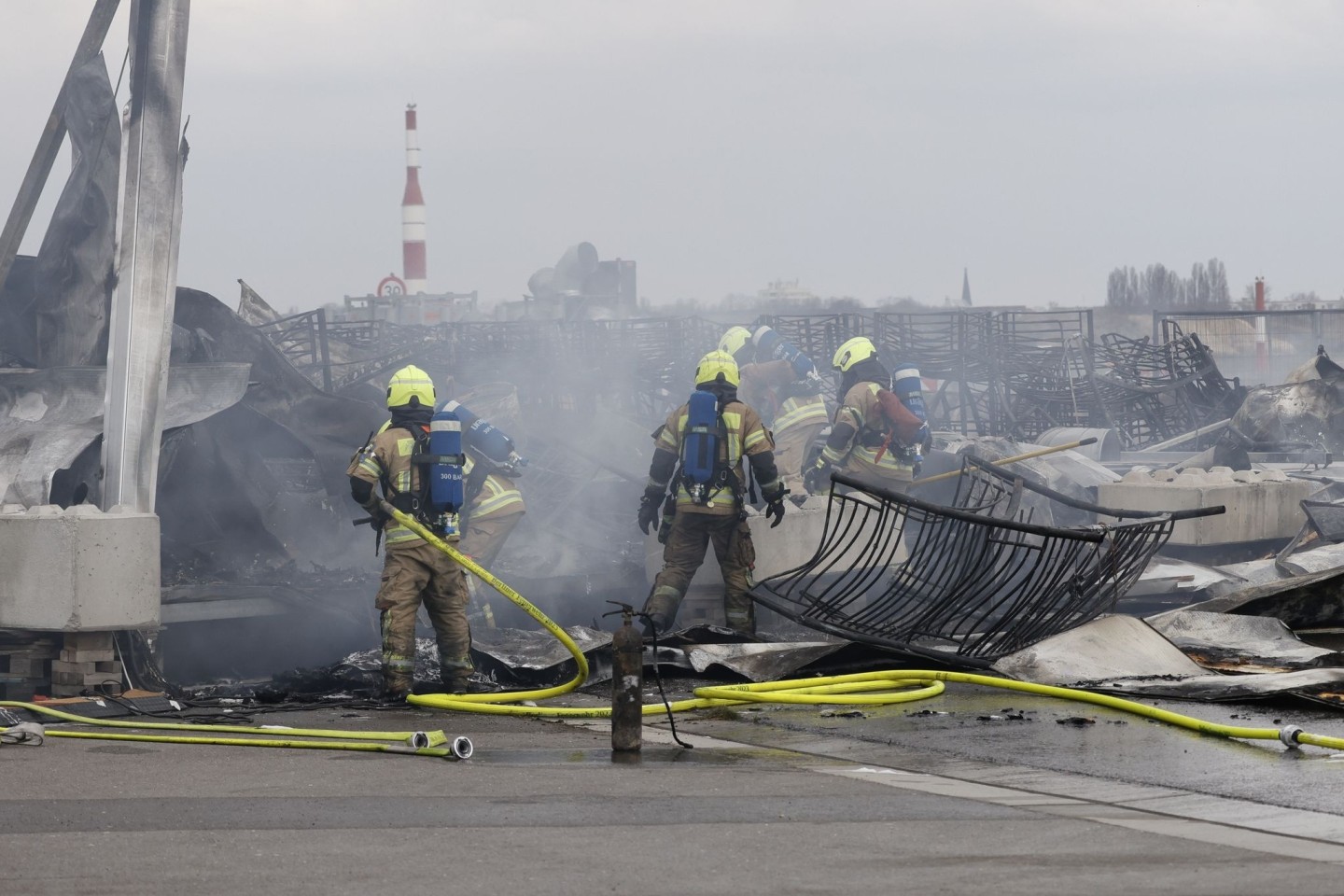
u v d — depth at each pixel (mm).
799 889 8078
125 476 18562
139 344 18906
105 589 17047
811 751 13078
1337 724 13922
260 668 22688
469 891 8016
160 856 8852
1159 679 16375
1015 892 7969
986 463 23391
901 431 22656
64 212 23000
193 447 24469
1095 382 49281
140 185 19172
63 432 20125
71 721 15336
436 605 17594
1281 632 18094
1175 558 26172
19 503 18859
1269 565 24328
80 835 9453
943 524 19281
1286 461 38438
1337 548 24562
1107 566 18625
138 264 19078
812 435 26219
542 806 10516
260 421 25641
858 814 10242
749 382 26266
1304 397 39188
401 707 16562
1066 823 9922
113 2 22453
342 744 13430
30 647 17547
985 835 9516
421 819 10023
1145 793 11008
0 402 21516
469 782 11570
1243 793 10953
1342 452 38562
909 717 14727
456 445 17203
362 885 8148
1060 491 29469
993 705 15359
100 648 17344
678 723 14742
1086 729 13867
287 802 10719
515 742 13859
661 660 17875
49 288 23109
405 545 17156
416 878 8305
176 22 19578
